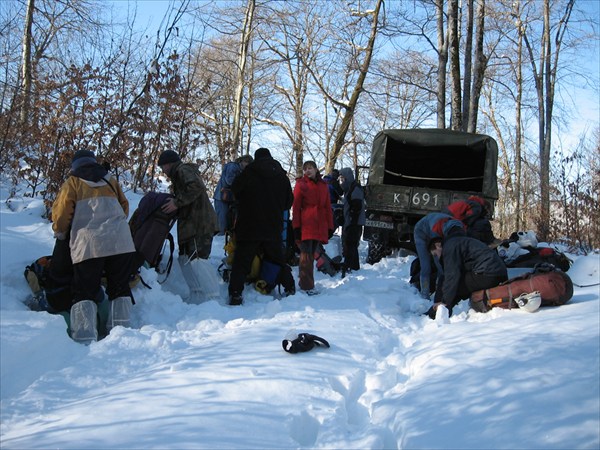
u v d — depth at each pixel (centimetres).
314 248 727
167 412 339
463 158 1233
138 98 983
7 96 979
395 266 1021
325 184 737
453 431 307
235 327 552
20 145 891
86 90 890
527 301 564
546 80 2298
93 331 503
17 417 348
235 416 334
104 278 591
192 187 620
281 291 729
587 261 766
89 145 899
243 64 1684
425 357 443
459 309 611
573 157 1345
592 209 1320
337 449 304
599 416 300
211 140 1262
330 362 439
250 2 1678
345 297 693
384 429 326
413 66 1936
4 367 400
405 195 1127
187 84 1109
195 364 429
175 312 591
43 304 538
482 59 1619
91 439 303
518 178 2558
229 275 713
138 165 1020
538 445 281
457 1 1560
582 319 500
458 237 615
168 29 1002
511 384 355
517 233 783
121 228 523
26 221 752
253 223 660
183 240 638
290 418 335
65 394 386
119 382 406
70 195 511
